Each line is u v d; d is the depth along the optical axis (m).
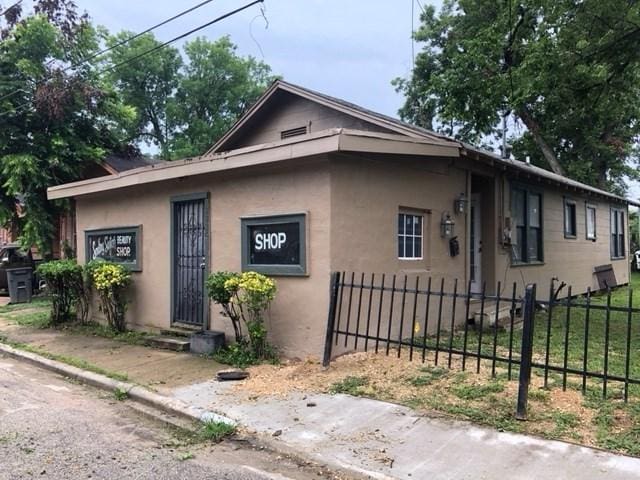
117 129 25.84
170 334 8.30
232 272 7.11
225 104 36.81
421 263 7.86
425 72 24.81
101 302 9.62
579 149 25.91
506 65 11.03
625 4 9.28
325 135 5.86
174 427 4.75
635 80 10.95
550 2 9.79
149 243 8.90
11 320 10.91
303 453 3.99
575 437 3.96
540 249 11.63
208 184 7.80
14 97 14.88
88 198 10.34
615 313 10.55
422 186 7.87
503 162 9.13
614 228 17.30
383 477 3.56
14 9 13.66
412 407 4.75
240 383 5.75
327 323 6.15
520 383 4.41
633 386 5.06
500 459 3.71
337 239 6.31
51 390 6.03
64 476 3.65
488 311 8.85
